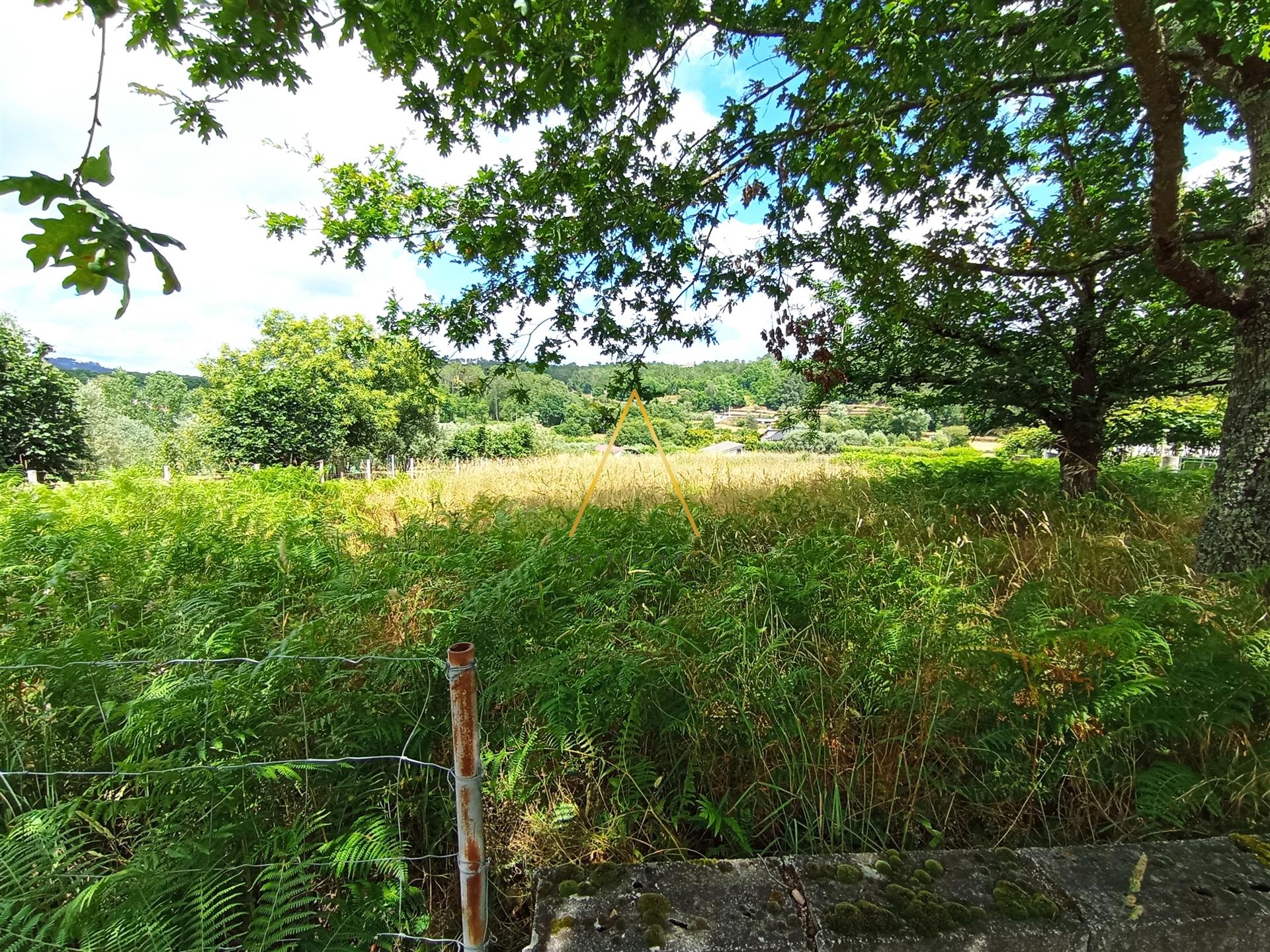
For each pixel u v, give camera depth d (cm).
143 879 150
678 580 350
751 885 150
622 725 223
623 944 134
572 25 251
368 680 236
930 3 311
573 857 190
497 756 207
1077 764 196
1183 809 179
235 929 160
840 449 2578
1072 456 628
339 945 150
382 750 208
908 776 201
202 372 2441
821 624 273
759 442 2905
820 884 150
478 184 468
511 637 261
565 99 274
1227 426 368
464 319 503
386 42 153
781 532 456
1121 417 653
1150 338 582
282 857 166
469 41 208
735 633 244
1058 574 345
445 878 186
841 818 188
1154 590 305
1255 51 311
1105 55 444
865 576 312
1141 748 206
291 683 212
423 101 342
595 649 231
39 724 221
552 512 557
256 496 661
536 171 446
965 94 382
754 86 408
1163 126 302
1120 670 206
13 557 360
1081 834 190
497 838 200
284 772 168
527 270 480
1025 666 204
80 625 280
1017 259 558
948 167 443
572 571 337
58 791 208
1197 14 237
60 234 100
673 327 529
